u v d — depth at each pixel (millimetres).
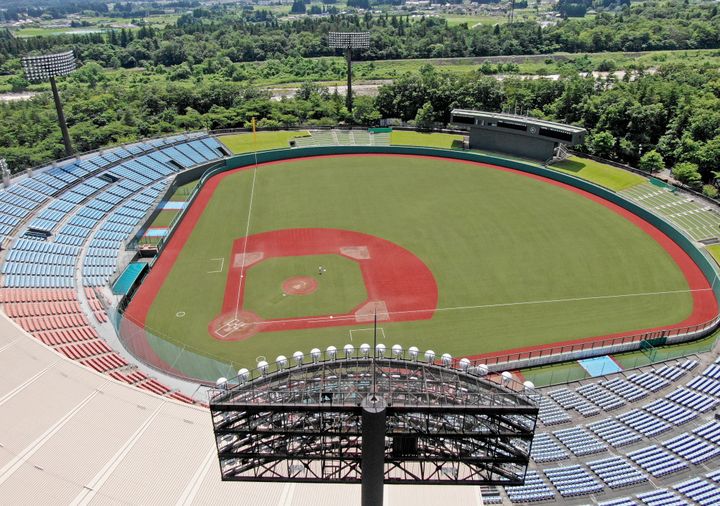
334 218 82688
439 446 22047
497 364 50188
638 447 39438
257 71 190375
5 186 76625
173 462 33000
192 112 122062
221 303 61531
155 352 52375
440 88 122438
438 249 72875
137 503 30250
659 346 53188
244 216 83875
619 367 50031
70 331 53375
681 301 61062
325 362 23578
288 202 88875
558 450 39250
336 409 19984
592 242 74625
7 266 61562
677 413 42469
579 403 44812
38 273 61969
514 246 73562
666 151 96125
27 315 54594
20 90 172500
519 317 58344
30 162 98750
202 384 47438
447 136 116938
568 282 65000
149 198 85500
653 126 101938
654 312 59094
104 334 53938
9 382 40844
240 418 20969
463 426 21000
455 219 81750
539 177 97875
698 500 33906
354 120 123062
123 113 121188
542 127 99062
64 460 33438
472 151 108688
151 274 67688
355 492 30000
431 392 21812
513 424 20797
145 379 47500
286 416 21609
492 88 121312
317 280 65750
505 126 104500
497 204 86875
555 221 80875
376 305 60688
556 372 49688
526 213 83500
